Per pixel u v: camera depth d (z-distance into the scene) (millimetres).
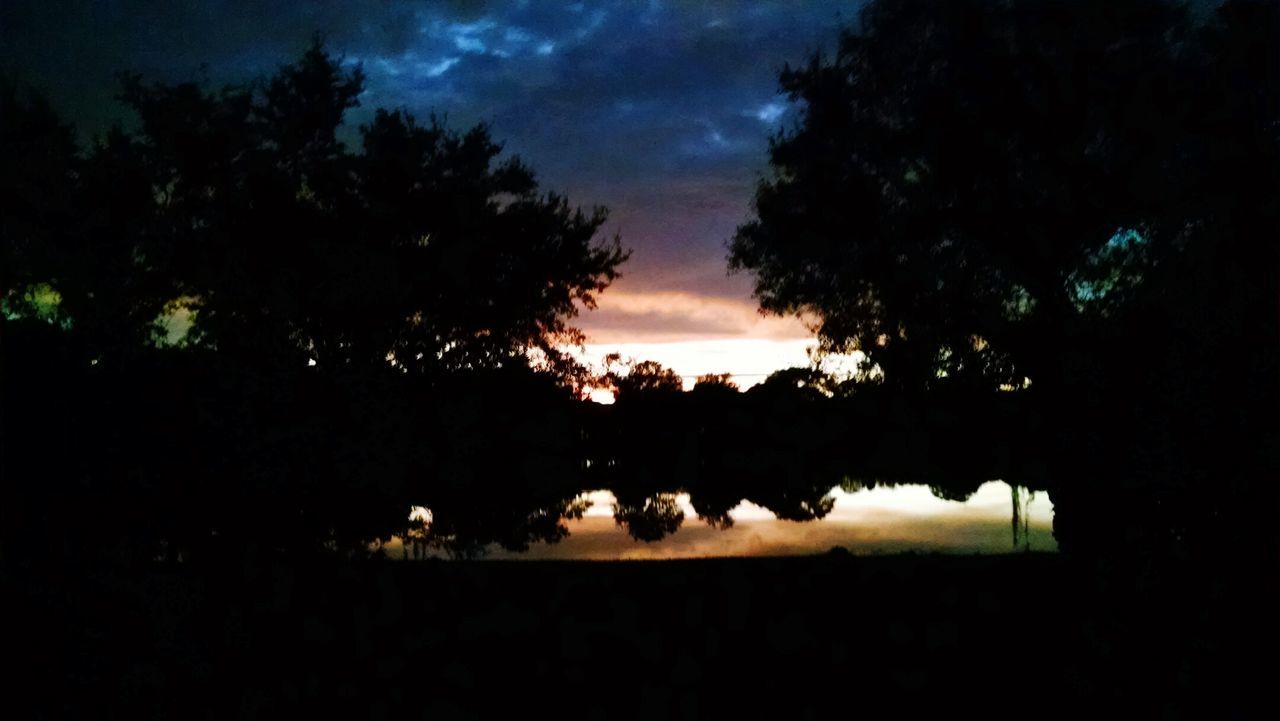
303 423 7672
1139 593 6586
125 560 6988
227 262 8711
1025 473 11578
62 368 7555
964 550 12797
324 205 10445
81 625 6668
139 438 7492
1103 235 10594
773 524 15016
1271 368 6445
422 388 9320
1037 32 10750
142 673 6543
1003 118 10727
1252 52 9859
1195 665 6270
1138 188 10070
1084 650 6957
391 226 10484
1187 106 10148
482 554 10391
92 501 7324
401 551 10656
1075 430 7527
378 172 10641
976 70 10844
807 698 7051
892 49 11578
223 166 10266
